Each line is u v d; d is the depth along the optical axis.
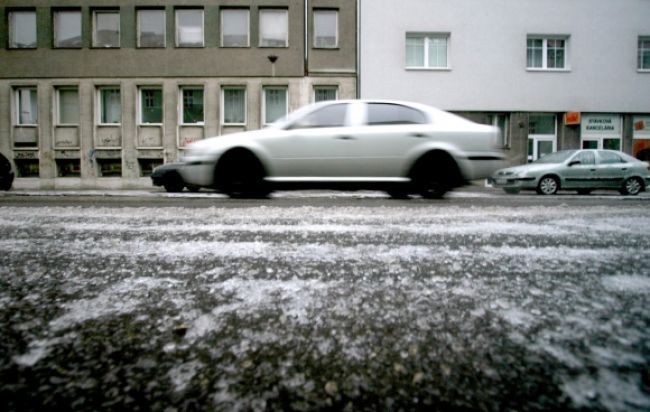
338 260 1.85
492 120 17.14
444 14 16.66
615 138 17.33
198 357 0.91
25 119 18.16
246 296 1.33
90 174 17.84
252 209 4.41
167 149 17.73
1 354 0.92
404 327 1.08
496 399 0.75
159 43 17.80
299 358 0.91
